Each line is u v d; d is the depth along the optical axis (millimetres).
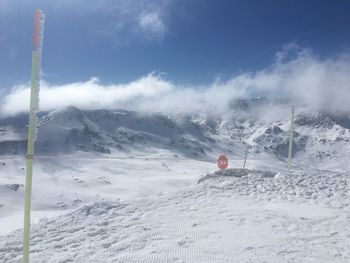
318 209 11086
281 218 10172
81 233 9711
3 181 151375
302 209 11109
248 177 15984
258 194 13102
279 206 11477
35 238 9711
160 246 8320
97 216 11445
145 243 8586
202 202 12094
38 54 5922
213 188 14039
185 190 14102
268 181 14992
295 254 7691
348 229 9195
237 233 9039
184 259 7539
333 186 13773
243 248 8062
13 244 9195
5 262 7867
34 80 5945
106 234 9414
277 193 13141
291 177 15531
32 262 7680
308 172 17547
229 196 12875
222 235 8922
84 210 12203
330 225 9555
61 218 11922
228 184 14609
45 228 10812
